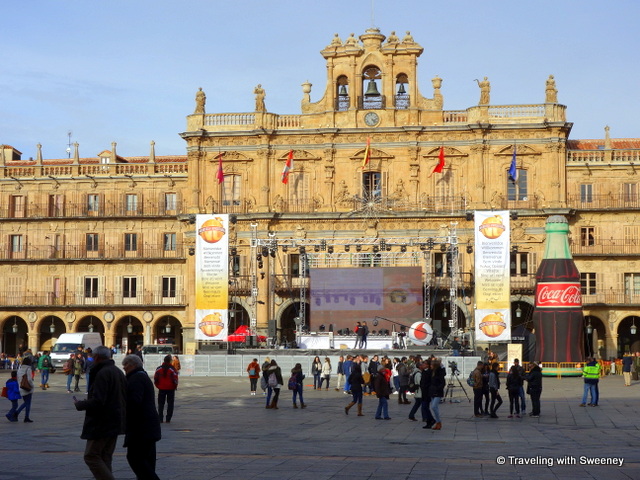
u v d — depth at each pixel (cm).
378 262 8494
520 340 7600
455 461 2381
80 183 9756
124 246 9650
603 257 8800
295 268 8850
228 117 9056
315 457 2461
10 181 9806
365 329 7556
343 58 8931
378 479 2059
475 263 7581
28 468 2214
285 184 8931
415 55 8850
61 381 6738
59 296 9644
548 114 8644
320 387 5916
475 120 8700
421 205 8719
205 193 9019
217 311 7800
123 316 9494
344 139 8862
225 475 2116
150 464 1836
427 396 3419
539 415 3941
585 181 8975
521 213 8569
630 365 6075
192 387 6000
